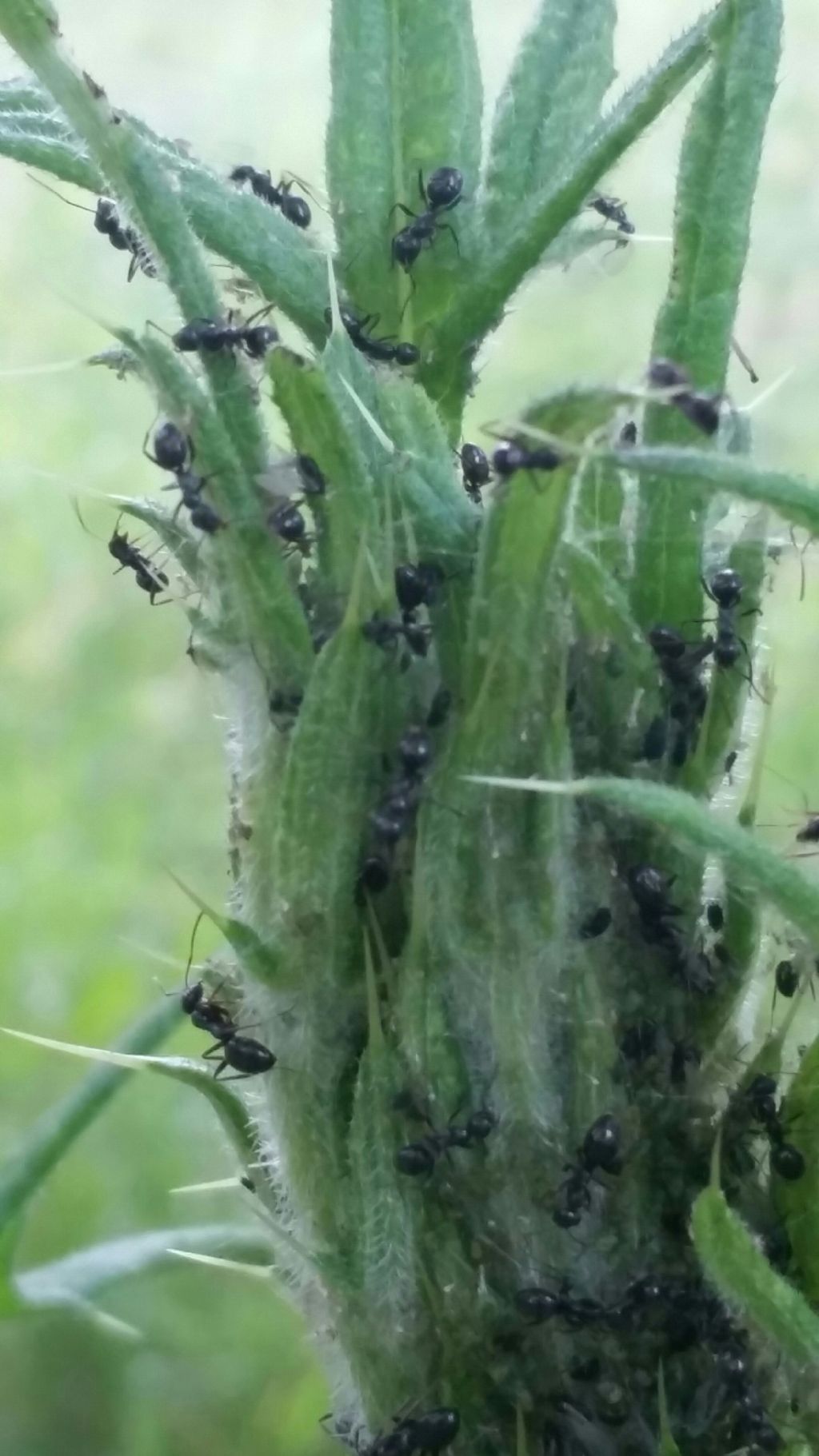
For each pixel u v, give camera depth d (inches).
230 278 5.6
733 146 5.1
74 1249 9.9
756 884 4.8
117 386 15.3
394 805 5.0
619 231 6.1
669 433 5.1
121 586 14.6
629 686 5.1
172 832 12.8
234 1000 5.5
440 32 5.5
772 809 10.1
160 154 5.3
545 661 5.0
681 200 5.1
